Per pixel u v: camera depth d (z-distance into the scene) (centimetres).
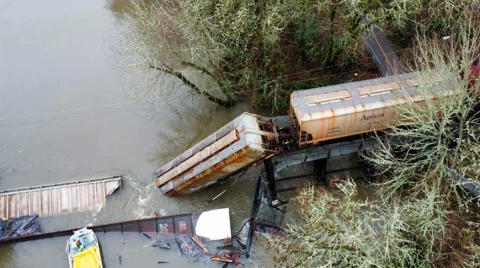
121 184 3581
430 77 2633
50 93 4156
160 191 3525
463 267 2316
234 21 3139
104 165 3703
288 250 2664
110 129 3888
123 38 3822
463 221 2683
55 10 4875
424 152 2838
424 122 2656
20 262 3275
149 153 3753
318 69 3838
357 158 3372
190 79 3806
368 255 2283
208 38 3278
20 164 3728
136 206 3497
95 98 4078
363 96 2909
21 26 4741
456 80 2566
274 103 3553
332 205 2531
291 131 3111
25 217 3400
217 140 3044
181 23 3341
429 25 3353
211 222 3269
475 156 2791
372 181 3378
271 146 2977
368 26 3334
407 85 2912
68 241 3247
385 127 3028
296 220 3288
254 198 3394
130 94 3906
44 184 3612
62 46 4525
